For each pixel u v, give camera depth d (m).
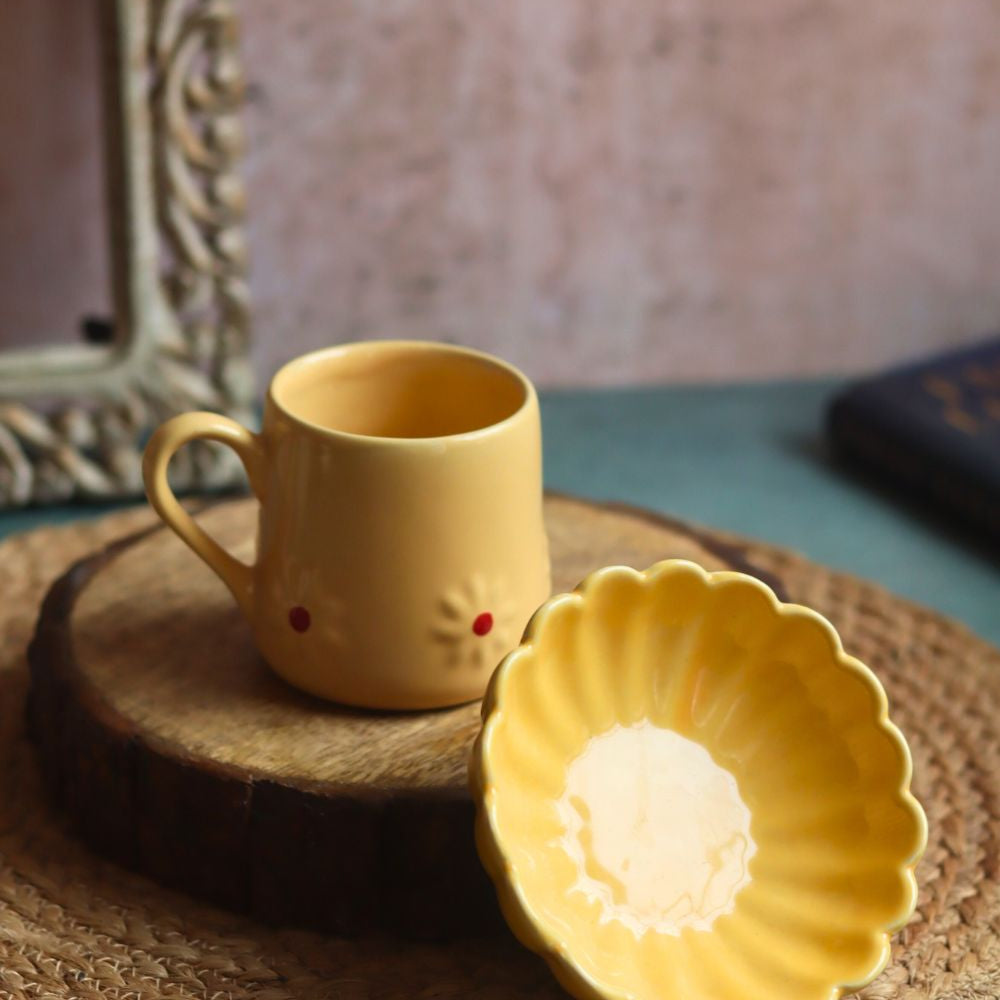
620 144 1.14
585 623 0.65
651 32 1.10
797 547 1.02
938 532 1.05
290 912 0.67
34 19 0.99
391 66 1.07
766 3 1.11
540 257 1.16
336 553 0.66
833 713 0.66
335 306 1.14
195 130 0.99
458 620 0.67
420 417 0.73
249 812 0.66
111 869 0.69
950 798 0.74
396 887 0.66
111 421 1.01
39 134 1.02
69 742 0.69
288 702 0.70
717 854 0.65
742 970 0.63
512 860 0.61
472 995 0.65
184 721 0.68
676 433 1.16
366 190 1.10
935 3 1.14
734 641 0.66
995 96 1.19
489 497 0.66
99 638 0.72
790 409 1.22
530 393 0.68
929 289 1.26
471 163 1.11
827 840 0.65
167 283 1.00
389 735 0.68
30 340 1.06
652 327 1.22
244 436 0.68
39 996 0.64
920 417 1.08
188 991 0.65
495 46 1.08
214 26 0.96
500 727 0.62
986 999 0.66
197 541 0.69
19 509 1.02
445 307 1.17
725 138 1.15
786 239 1.21
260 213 1.09
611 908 0.63
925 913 0.69
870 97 1.17
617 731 0.65
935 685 0.80
